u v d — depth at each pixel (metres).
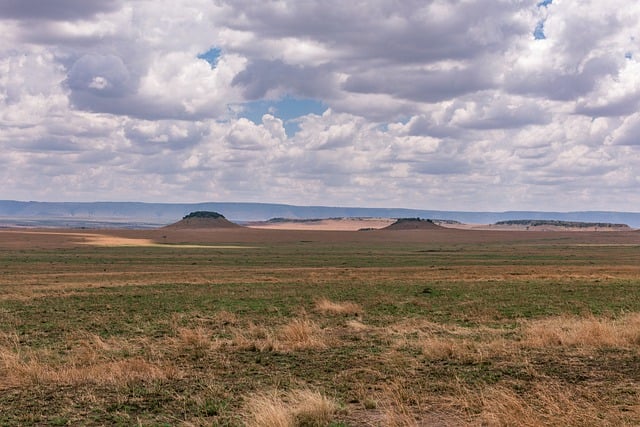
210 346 19.62
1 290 44.19
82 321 27.31
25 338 22.42
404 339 20.80
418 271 69.56
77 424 11.36
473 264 90.44
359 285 48.50
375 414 11.80
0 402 12.77
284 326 23.78
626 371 15.11
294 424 10.94
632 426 10.49
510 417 10.78
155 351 18.75
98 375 15.11
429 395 13.00
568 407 11.52
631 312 28.27
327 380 14.78
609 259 107.69
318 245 196.50
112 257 108.50
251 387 14.04
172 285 49.47
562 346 18.61
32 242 165.25
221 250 150.75
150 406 12.51
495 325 25.03
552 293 39.94
